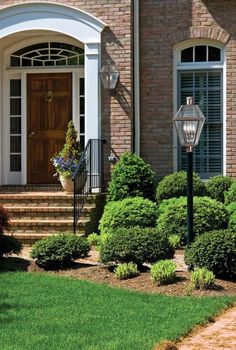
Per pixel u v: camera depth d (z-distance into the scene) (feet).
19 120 49.88
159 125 46.91
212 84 46.70
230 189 42.86
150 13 46.93
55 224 41.29
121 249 31.19
